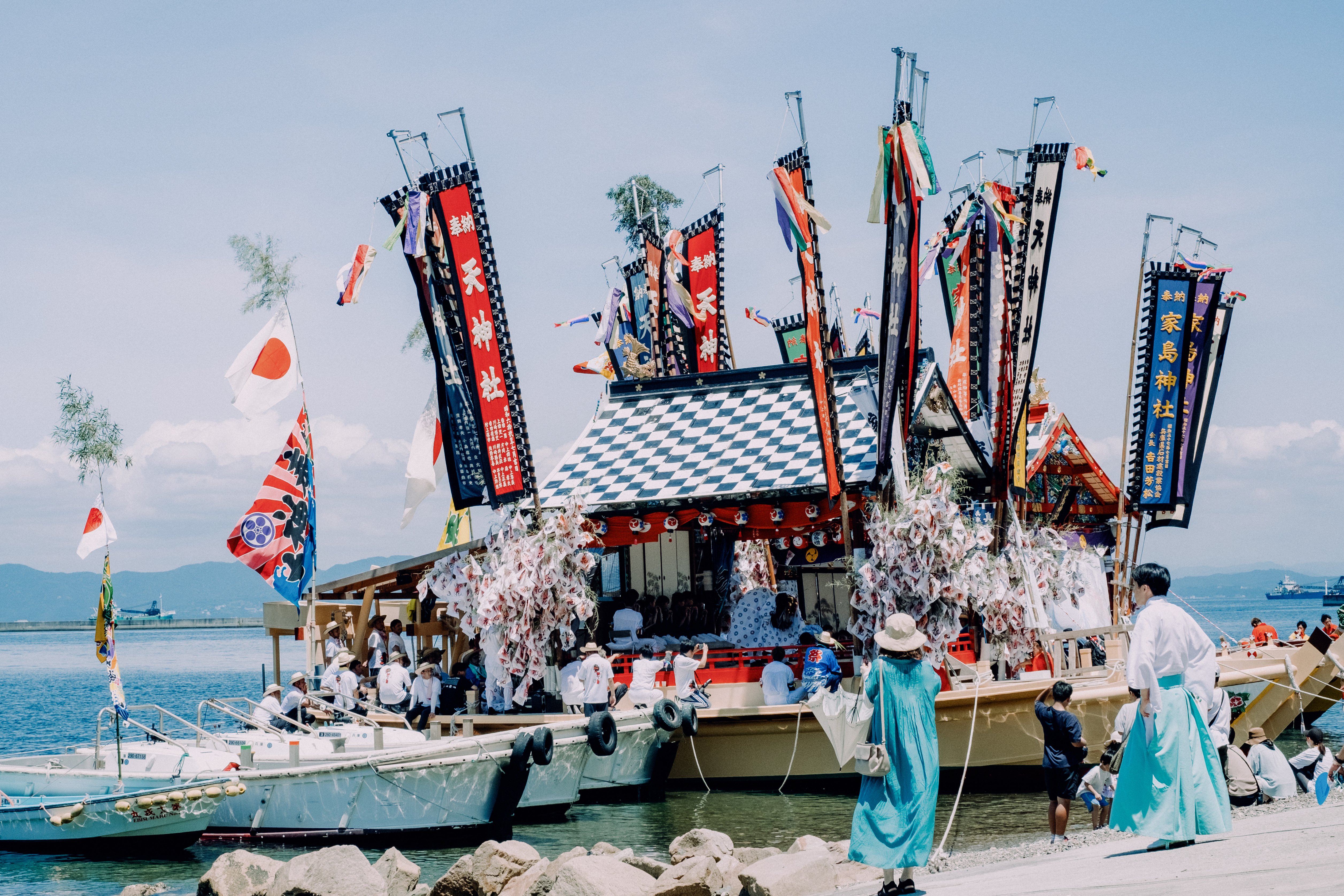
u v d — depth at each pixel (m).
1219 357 25.16
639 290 27.97
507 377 20.11
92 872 15.42
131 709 18.27
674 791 19.45
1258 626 28.62
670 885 11.47
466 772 15.68
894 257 18.22
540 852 15.16
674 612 22.16
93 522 16.98
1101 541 34.34
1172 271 24.14
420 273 20.03
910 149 17.44
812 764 18.84
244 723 19.52
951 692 18.14
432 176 19.56
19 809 16.72
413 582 23.55
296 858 12.64
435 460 23.78
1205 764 8.30
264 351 23.39
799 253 18.77
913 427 22.41
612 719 17.45
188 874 15.06
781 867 11.05
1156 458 24.25
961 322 24.30
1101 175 20.53
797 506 19.89
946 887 8.44
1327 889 5.60
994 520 21.55
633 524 20.55
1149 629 8.34
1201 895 5.95
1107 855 8.83
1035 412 32.97
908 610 19.03
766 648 19.83
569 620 19.97
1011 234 21.95
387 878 12.83
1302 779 15.80
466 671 21.09
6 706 50.78
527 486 20.20
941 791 18.44
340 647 23.27
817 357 18.81
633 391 23.31
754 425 21.59
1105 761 12.70
